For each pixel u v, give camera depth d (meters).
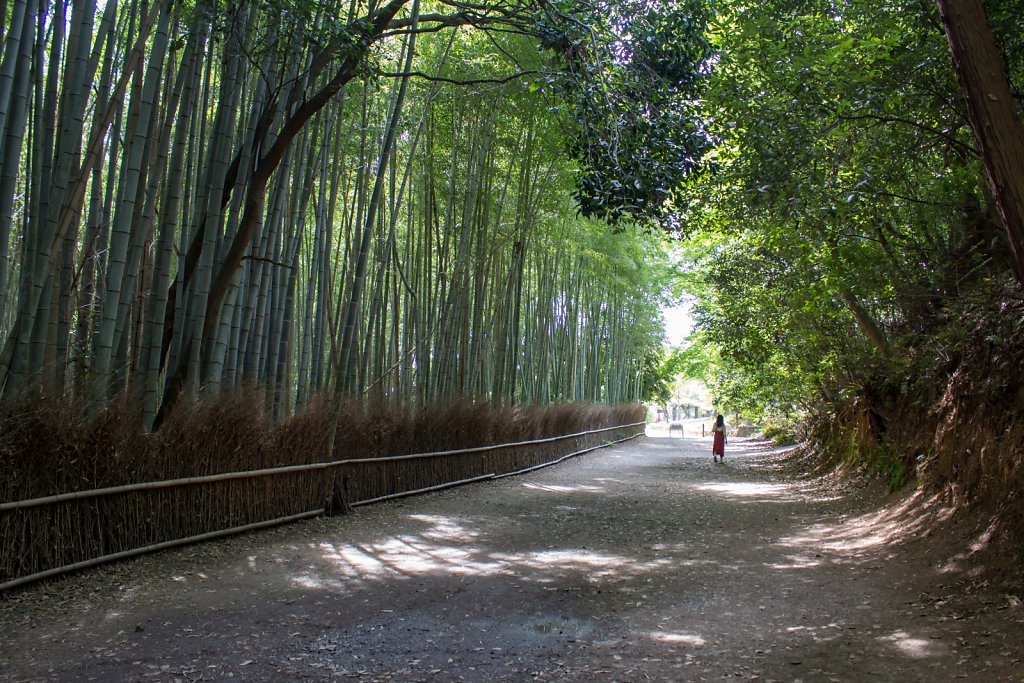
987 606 4.26
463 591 5.05
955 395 7.27
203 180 7.57
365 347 10.58
